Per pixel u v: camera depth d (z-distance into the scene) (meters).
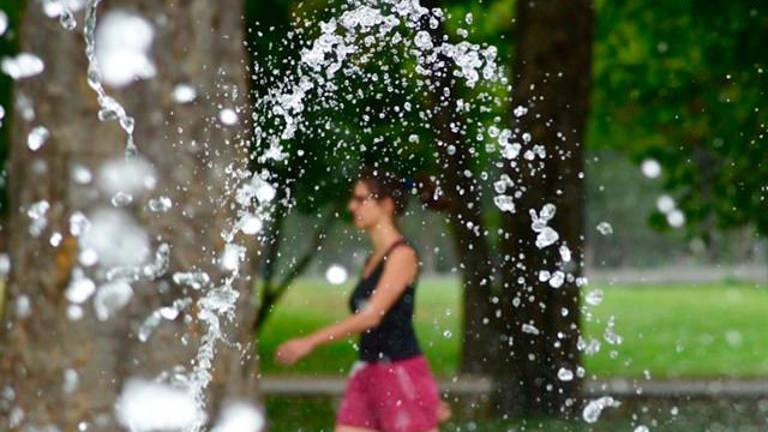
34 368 10.34
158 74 10.34
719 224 28.52
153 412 10.17
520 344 20.27
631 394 22.66
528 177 20.75
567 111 20.97
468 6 25.11
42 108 10.43
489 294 22.47
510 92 21.19
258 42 11.34
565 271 20.56
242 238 10.48
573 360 20.17
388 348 10.09
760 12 26.59
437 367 29.41
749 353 39.72
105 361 10.20
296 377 28.47
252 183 10.62
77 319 10.26
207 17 10.48
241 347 10.48
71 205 10.34
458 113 17.72
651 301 57.84
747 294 62.44
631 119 32.38
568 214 20.62
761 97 27.22
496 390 19.86
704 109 28.31
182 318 10.23
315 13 11.51
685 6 28.62
